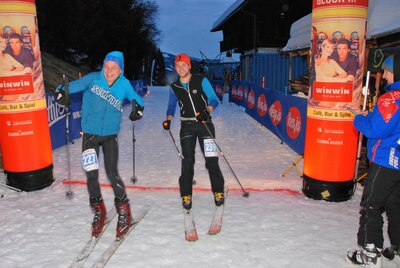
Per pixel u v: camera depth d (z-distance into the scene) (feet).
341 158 14.12
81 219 12.68
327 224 12.29
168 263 9.91
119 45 97.71
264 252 10.48
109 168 11.43
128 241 11.08
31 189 15.60
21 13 14.67
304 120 21.22
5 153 15.62
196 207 13.79
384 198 9.37
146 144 26.43
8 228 12.03
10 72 14.89
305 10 81.71
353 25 13.33
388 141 9.12
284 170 19.15
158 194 15.23
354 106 13.85
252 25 84.38
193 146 12.52
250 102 41.06
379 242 9.54
